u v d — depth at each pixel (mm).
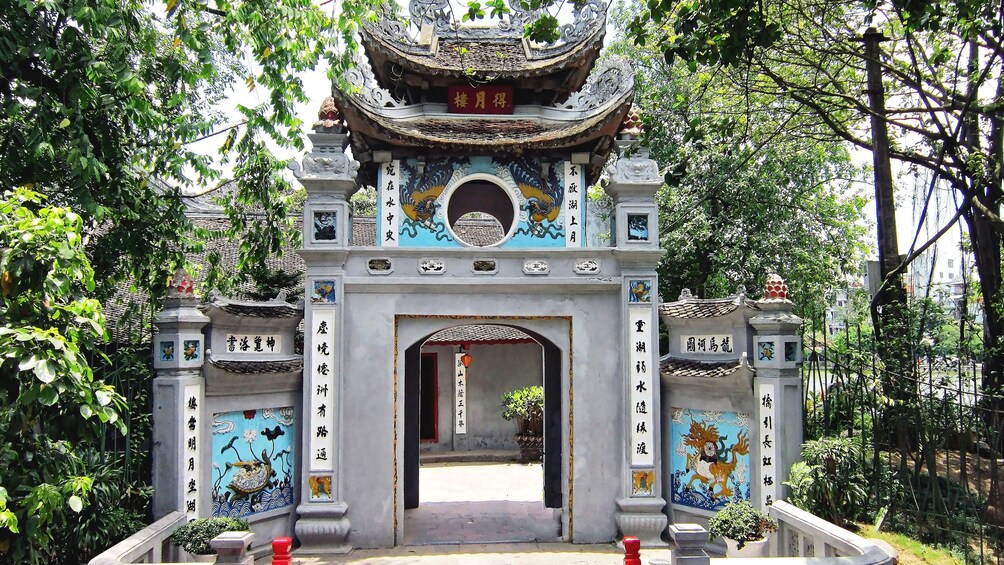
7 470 6828
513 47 14195
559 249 12227
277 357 12125
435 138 12305
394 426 12016
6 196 7055
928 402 11523
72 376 6387
